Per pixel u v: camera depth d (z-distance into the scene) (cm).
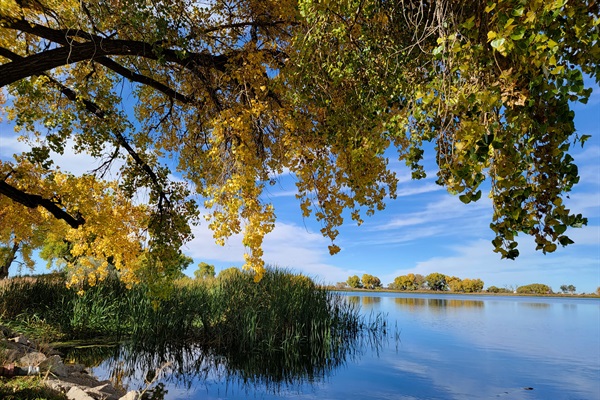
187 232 793
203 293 1241
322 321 1049
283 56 545
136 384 679
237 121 448
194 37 551
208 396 615
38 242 1564
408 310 2241
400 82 327
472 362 866
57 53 522
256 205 415
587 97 212
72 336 1019
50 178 753
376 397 605
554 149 219
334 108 392
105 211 787
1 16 478
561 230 214
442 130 241
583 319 1941
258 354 920
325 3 309
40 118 695
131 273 891
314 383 694
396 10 330
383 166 498
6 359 541
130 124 728
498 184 218
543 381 698
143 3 459
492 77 221
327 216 489
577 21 209
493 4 194
